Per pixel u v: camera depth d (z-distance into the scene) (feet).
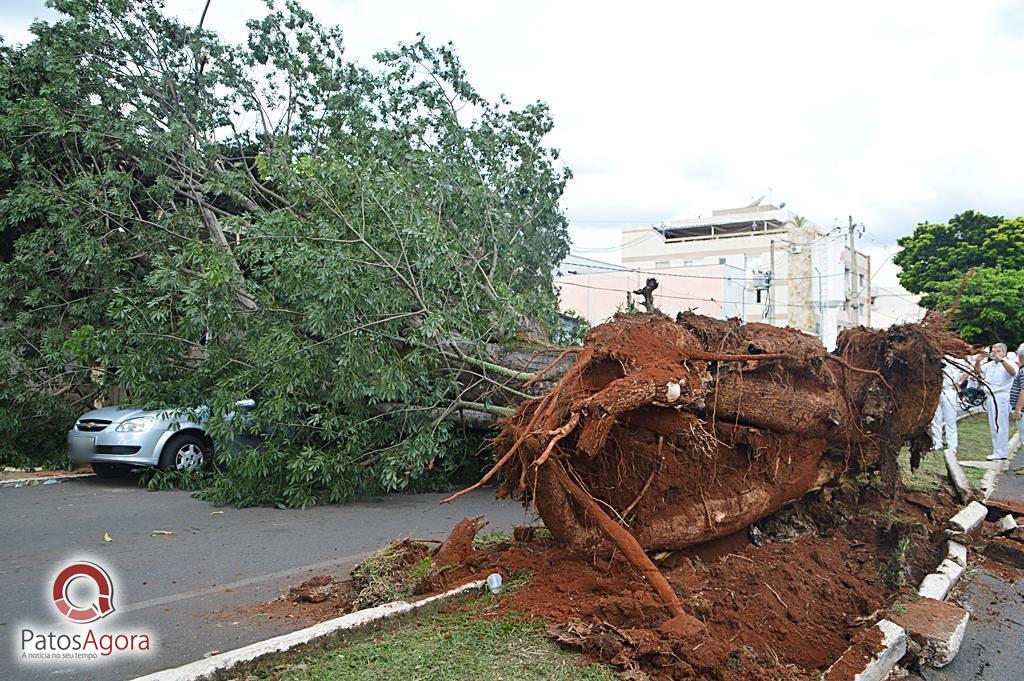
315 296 26.96
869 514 21.63
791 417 18.45
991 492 31.04
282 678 11.53
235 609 16.21
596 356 14.78
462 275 30.09
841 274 114.32
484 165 36.52
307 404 27.50
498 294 30.37
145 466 32.65
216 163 37.81
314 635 12.67
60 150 36.52
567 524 16.17
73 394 38.73
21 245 33.83
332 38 41.34
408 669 11.85
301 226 27.45
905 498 25.64
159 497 30.58
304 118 40.86
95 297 35.14
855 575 18.37
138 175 39.22
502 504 29.37
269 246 28.37
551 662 12.19
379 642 13.05
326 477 27.12
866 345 23.09
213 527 24.75
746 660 12.64
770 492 18.75
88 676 12.71
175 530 24.29
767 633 14.15
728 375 16.78
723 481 17.89
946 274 103.45
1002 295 85.40
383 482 27.22
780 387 17.95
